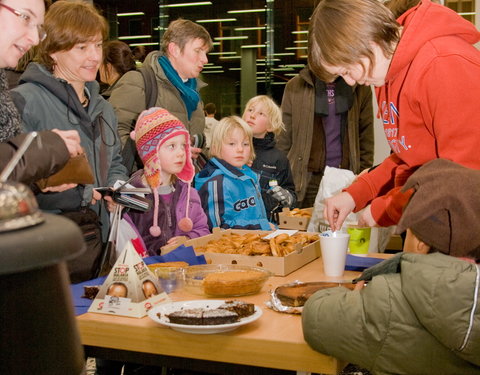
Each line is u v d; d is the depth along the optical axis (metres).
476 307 1.02
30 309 0.61
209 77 7.93
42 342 0.62
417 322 1.11
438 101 1.45
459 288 1.03
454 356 1.10
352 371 2.83
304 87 4.19
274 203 3.53
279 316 1.46
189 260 1.92
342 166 4.22
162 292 1.53
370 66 1.56
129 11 7.29
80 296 1.62
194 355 1.33
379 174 2.06
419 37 1.52
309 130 4.18
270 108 3.65
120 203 1.89
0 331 0.59
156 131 2.39
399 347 1.12
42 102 2.17
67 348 0.65
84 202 2.06
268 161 3.68
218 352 1.31
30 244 0.56
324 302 1.22
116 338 1.40
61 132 1.32
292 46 6.98
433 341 1.10
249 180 2.98
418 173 1.26
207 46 3.25
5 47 1.49
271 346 1.28
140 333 1.38
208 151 3.52
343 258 1.90
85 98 2.40
